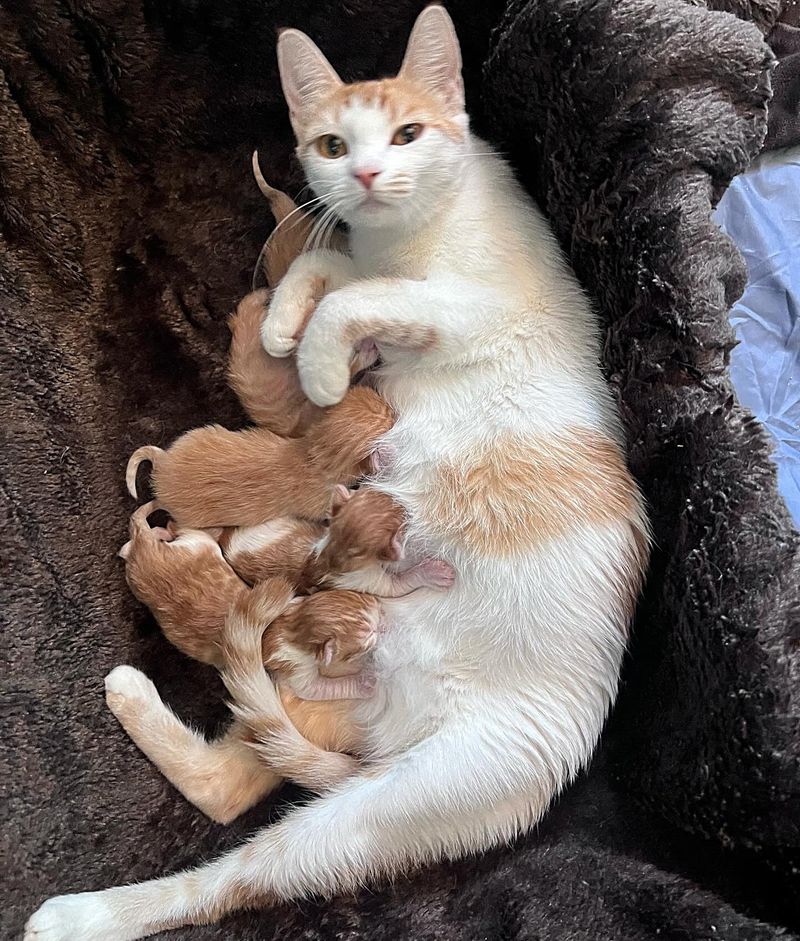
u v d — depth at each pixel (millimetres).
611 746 451
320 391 432
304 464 455
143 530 459
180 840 447
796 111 547
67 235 487
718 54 365
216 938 402
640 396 388
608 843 420
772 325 558
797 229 562
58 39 449
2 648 427
